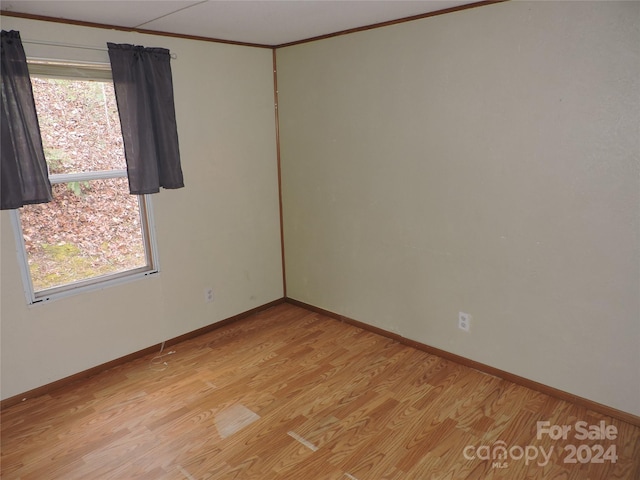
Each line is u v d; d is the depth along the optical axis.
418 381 2.82
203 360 3.15
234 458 2.19
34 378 2.72
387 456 2.18
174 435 2.37
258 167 3.73
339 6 2.45
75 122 2.74
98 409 2.60
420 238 3.04
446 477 2.04
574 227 2.35
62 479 2.08
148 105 2.86
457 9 2.54
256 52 3.54
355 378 2.88
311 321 3.76
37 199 2.46
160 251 3.20
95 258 2.95
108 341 3.02
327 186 3.54
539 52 2.30
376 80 3.03
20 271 2.59
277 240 4.02
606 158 2.18
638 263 2.18
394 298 3.30
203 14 2.53
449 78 2.66
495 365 2.84
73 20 2.57
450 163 2.77
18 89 2.35
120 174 2.96
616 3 2.04
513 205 2.54
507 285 2.67
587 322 2.40
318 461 2.16
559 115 2.29
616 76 2.09
